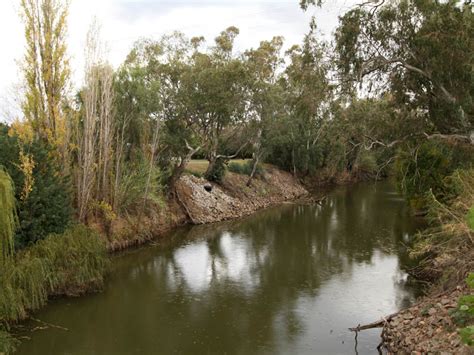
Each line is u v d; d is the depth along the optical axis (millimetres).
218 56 31766
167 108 29516
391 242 25094
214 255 23234
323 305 15883
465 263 13141
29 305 14648
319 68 20891
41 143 18172
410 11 18984
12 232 13922
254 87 32656
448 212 14367
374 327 13391
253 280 18969
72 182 21172
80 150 21141
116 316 15047
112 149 23703
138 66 27219
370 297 16547
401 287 17500
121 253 23047
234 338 13391
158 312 15438
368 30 19734
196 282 18766
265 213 36875
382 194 47531
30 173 15930
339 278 18938
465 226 12758
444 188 24922
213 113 30641
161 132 27969
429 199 16906
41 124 20156
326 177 56375
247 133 37969
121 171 23641
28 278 14703
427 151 26250
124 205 24547
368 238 26297
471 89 18438
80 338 13414
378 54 20266
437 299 12656
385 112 22031
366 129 22391
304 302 16219
